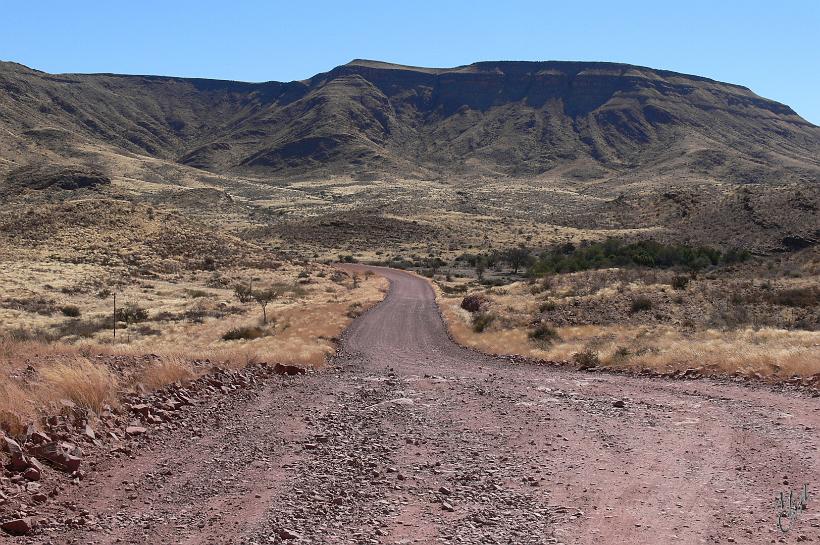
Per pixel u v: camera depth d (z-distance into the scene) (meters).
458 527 6.48
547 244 127.12
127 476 7.84
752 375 15.62
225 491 7.48
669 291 38.56
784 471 8.02
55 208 100.94
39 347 14.72
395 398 13.55
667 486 7.63
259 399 13.10
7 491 6.81
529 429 10.66
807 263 49.69
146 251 88.50
